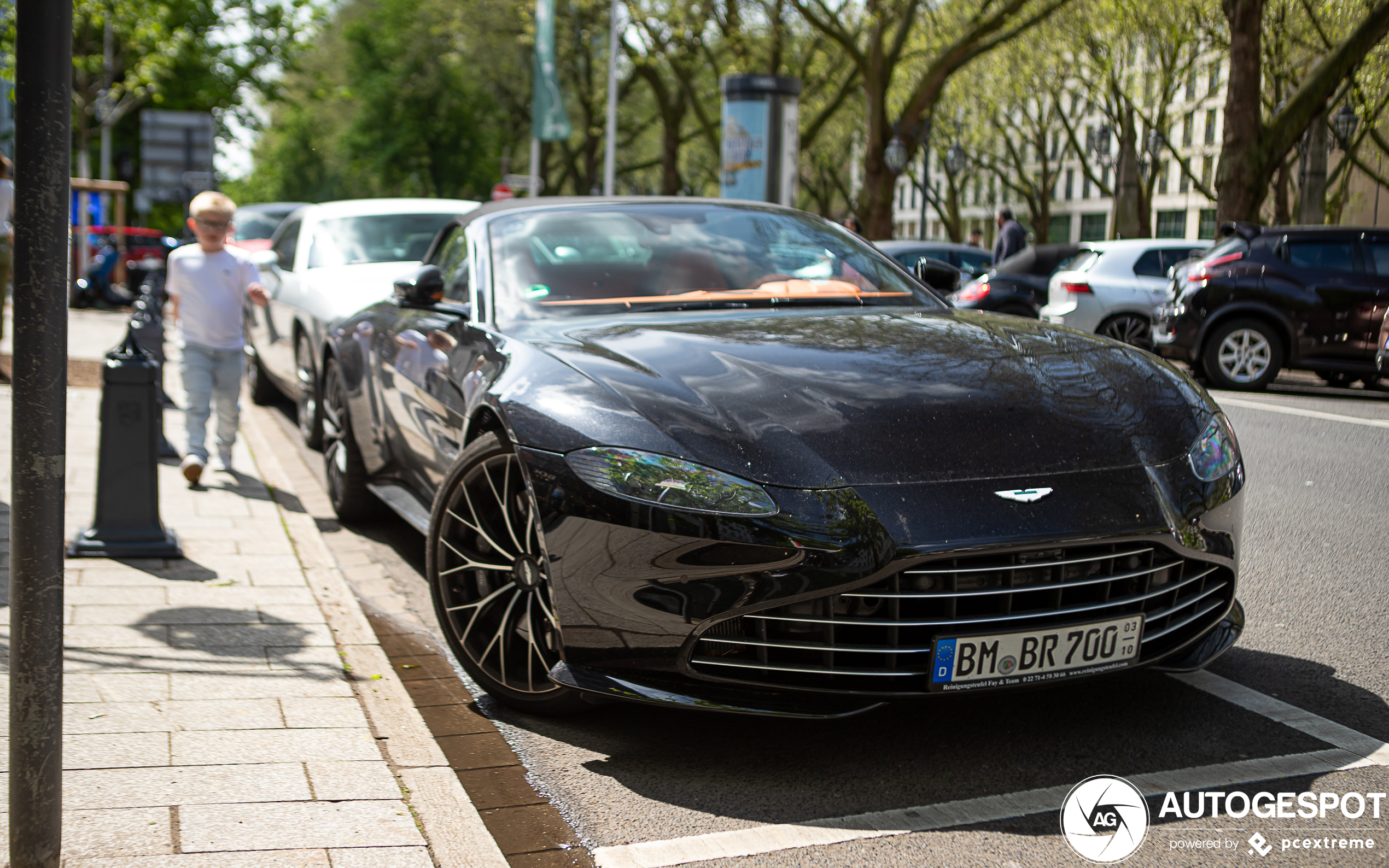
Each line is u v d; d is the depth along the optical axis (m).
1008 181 50.09
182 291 6.42
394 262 7.96
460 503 3.45
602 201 4.78
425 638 4.16
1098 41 32.31
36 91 1.94
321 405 6.21
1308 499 6.26
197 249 6.47
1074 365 3.31
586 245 4.38
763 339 3.46
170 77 28.95
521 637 3.34
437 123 47.12
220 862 2.37
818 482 2.79
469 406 3.66
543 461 3.05
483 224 4.65
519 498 3.27
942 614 2.76
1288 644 3.89
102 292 20.86
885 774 2.93
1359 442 8.14
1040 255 15.84
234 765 2.84
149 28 25.53
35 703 2.08
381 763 2.89
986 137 47.16
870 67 24.20
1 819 2.48
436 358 4.26
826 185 56.00
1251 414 9.70
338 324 5.98
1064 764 2.96
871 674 2.76
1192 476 2.98
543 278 4.19
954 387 3.11
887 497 2.77
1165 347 12.51
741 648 2.85
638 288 4.14
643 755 3.09
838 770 2.96
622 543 2.88
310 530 5.48
